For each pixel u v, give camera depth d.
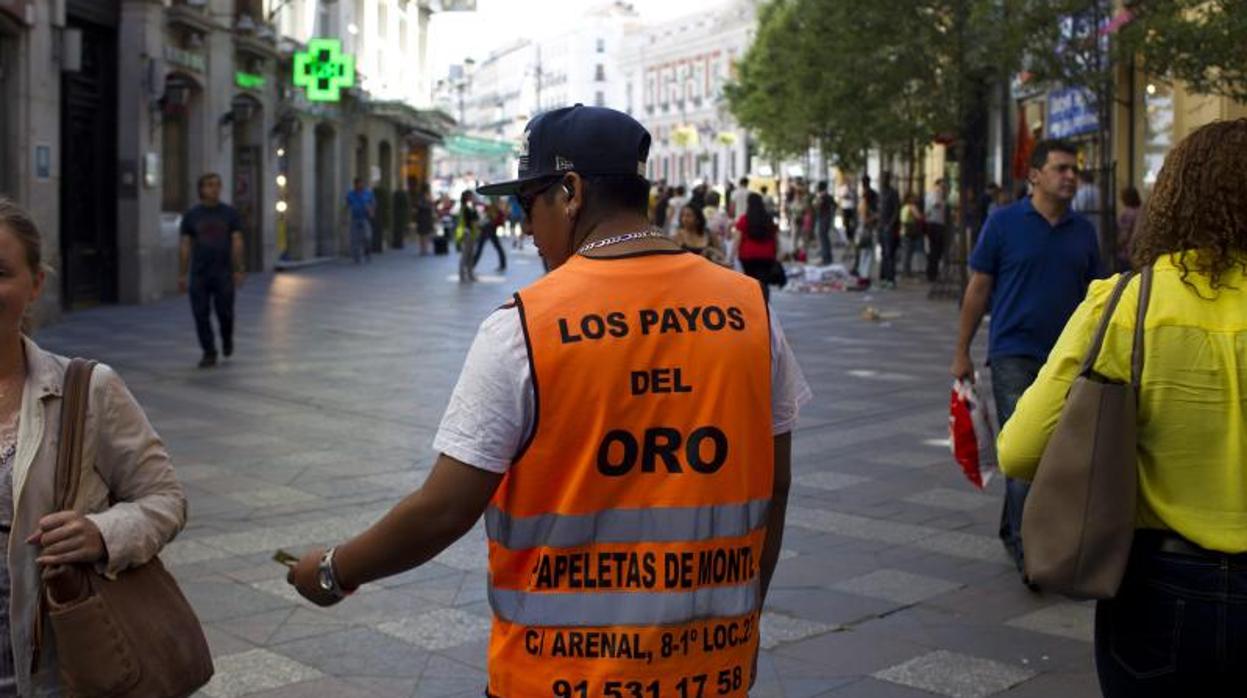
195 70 22.97
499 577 2.35
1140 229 2.88
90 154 19.61
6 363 2.84
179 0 22.08
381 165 41.34
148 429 2.97
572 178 2.45
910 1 19.94
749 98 45.00
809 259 37.25
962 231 21.27
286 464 8.55
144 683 2.76
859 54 21.11
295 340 15.75
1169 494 2.71
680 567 2.30
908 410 10.81
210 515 7.19
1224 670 2.67
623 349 2.31
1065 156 5.96
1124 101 17.83
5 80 16.08
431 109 41.41
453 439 2.30
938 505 7.57
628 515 2.30
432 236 41.25
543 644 2.30
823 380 12.54
